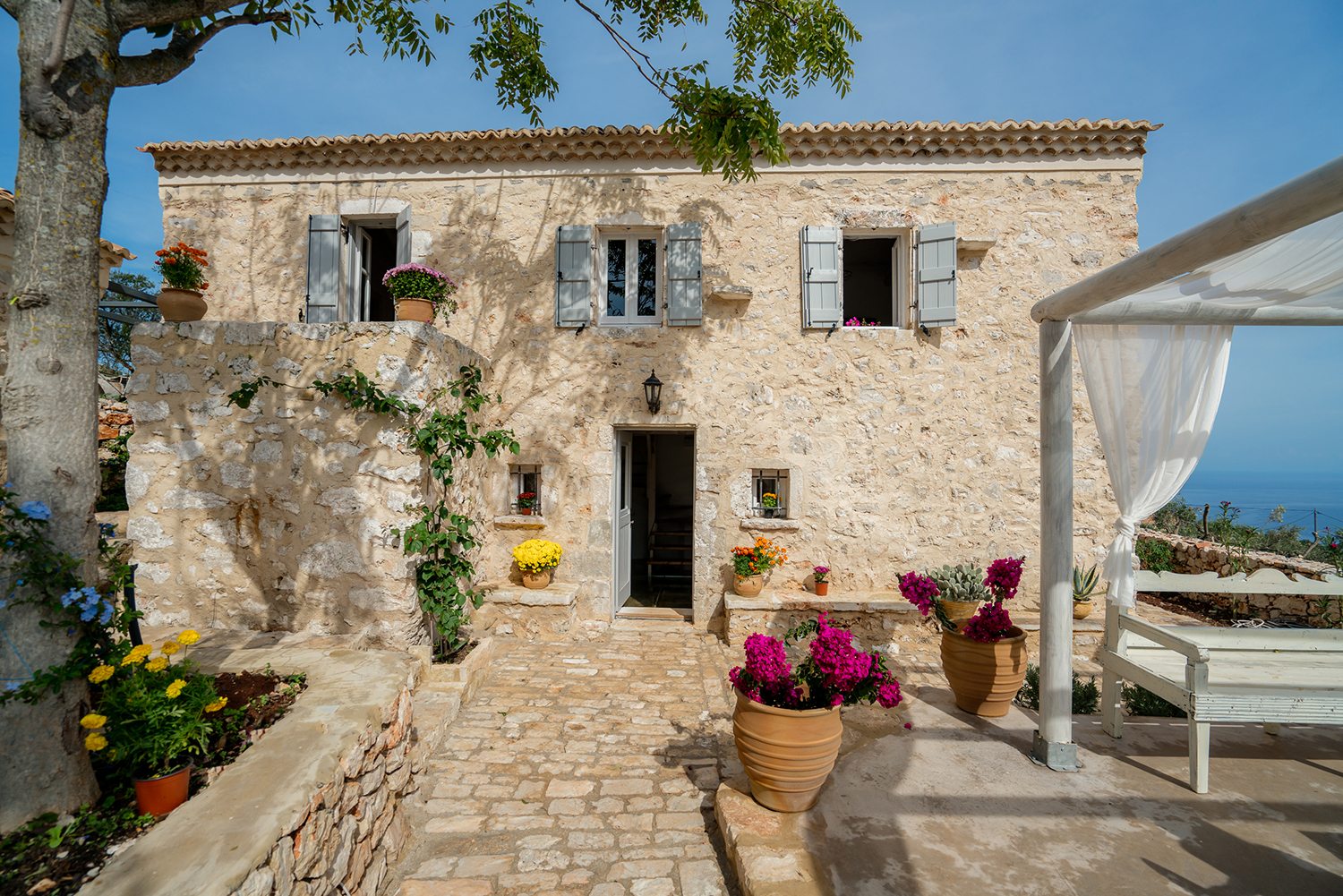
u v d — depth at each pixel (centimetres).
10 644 201
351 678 304
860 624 555
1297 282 266
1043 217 586
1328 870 243
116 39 227
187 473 461
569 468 599
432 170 602
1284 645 370
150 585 461
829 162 591
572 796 326
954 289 576
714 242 596
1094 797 296
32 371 206
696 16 476
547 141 582
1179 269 242
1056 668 325
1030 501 588
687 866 272
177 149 586
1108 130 564
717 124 449
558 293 590
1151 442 371
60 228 210
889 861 248
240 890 162
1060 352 326
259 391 459
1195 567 683
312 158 596
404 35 400
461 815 308
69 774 209
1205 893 229
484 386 588
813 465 592
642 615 634
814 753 277
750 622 554
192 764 233
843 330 593
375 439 451
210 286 603
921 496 591
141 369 464
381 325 452
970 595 519
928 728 374
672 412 595
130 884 156
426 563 467
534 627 565
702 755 368
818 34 436
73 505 212
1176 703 312
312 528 454
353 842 237
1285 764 328
